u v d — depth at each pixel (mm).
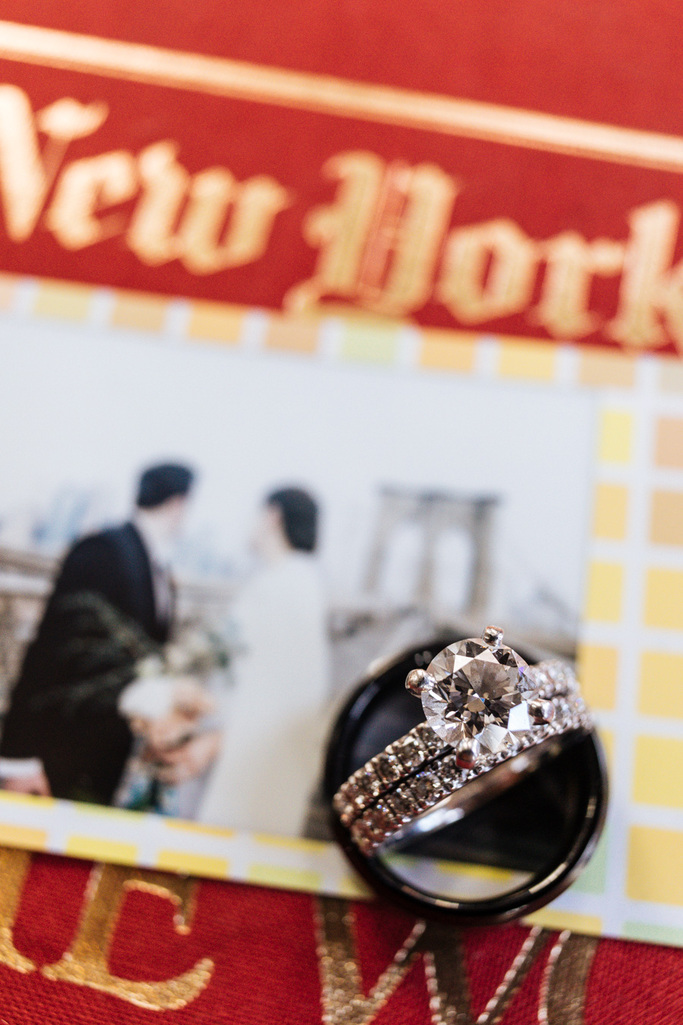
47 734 140
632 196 156
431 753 124
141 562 144
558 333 152
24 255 155
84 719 140
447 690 125
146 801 138
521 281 153
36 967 133
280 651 142
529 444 146
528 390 148
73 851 137
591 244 155
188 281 154
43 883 136
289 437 147
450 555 144
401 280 154
